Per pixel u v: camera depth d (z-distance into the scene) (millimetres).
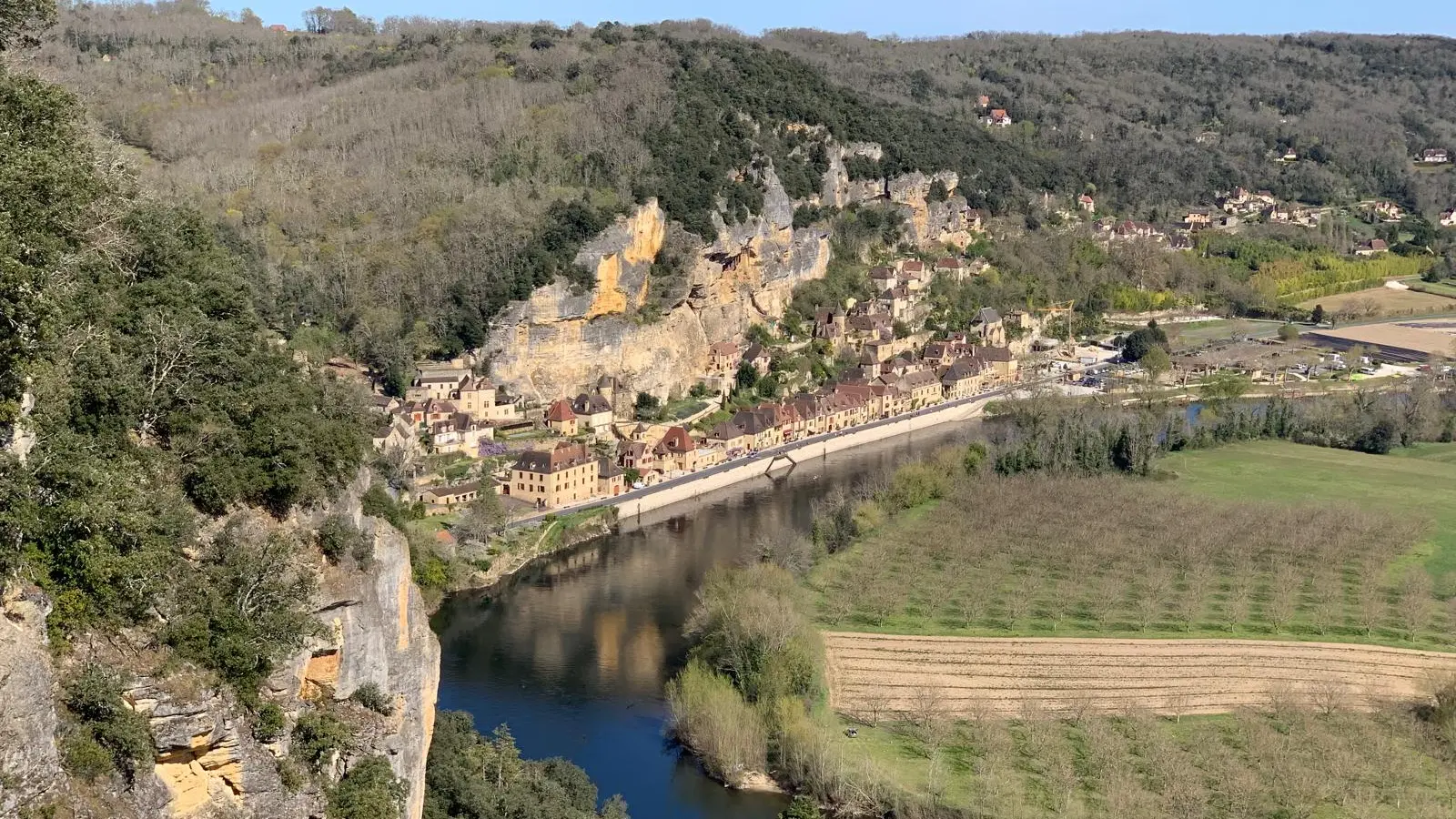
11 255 62188
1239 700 141750
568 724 136750
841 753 126125
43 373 63719
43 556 58844
